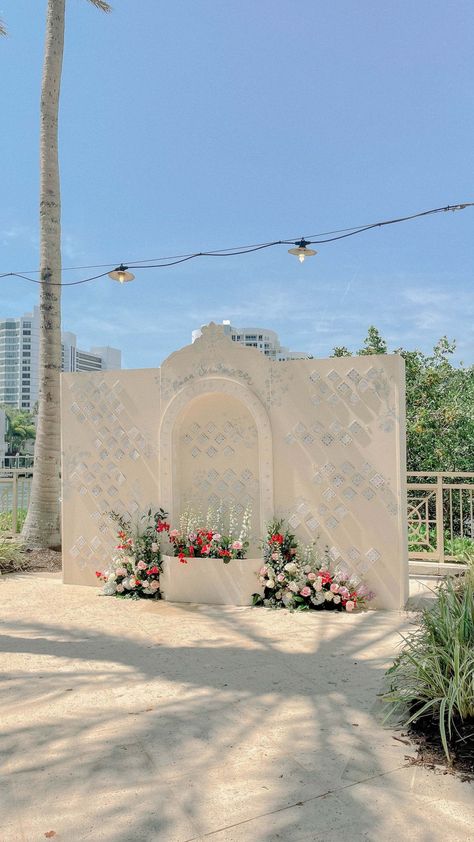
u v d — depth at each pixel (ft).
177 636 17.37
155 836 7.75
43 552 30.66
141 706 12.23
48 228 32.14
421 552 26.61
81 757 10.01
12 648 16.33
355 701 12.38
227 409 23.20
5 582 25.44
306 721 11.41
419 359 43.68
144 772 9.48
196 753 10.12
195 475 23.59
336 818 8.12
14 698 12.72
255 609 20.52
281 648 16.11
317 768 9.55
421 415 39.73
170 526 22.79
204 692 12.98
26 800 8.66
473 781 9.05
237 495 22.90
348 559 20.53
